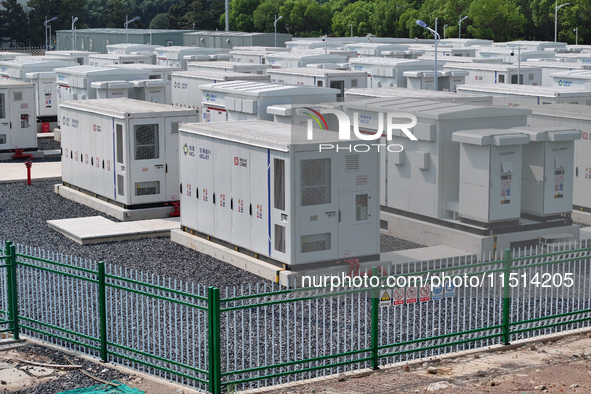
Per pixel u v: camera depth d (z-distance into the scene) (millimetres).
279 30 134750
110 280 18547
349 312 16703
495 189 20516
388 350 14297
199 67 41625
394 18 123812
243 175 19969
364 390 12781
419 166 22359
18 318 15164
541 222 21578
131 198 24969
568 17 109000
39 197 28562
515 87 32250
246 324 15953
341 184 18750
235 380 12812
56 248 22031
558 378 13164
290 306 17047
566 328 15930
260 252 19625
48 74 43125
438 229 21828
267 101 25531
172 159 25297
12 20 121625
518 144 20516
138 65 42438
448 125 21797
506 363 13930
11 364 13914
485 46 64062
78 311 15891
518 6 114125
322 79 37719
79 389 12828
